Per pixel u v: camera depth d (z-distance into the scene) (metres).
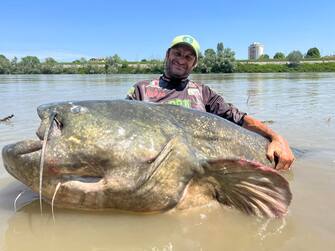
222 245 0.90
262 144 1.39
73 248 0.88
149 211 1.06
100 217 1.04
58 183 1.02
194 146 1.12
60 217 1.04
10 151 1.03
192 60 1.65
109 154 1.01
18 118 2.55
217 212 1.08
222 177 1.06
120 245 0.90
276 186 1.02
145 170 1.02
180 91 1.65
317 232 0.94
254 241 0.91
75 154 1.01
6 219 1.02
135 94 1.64
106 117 1.05
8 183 1.28
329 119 2.54
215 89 5.41
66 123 1.04
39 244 0.90
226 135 1.23
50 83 7.75
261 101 3.69
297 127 2.29
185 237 0.94
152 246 0.90
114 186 1.01
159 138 1.06
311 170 1.45
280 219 1.03
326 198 1.16
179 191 1.06
